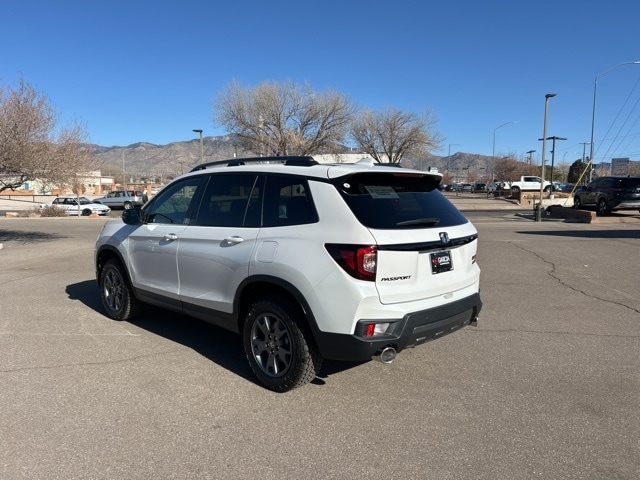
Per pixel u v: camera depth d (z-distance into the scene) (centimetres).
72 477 291
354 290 352
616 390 413
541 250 1199
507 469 302
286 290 385
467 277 424
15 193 5356
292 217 396
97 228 2045
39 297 717
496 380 433
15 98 1292
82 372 442
